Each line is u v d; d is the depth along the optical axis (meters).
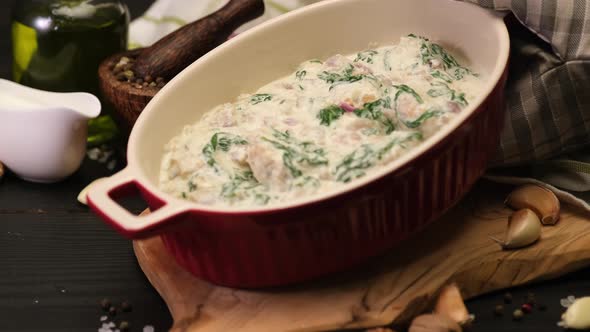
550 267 0.94
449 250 0.95
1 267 0.98
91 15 1.10
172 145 0.96
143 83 1.07
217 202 0.90
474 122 0.90
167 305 0.94
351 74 0.99
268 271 0.90
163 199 0.87
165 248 0.96
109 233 1.02
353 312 0.90
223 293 0.93
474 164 0.94
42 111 1.03
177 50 1.07
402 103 0.92
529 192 0.98
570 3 0.97
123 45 1.13
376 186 0.86
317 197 0.85
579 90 0.98
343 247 0.89
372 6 1.04
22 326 0.93
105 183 0.88
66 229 1.02
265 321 0.90
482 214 0.98
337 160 0.90
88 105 1.06
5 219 1.03
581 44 0.97
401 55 1.01
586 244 0.94
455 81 0.98
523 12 0.98
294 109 0.96
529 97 0.99
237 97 1.02
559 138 1.00
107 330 0.93
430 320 0.89
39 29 1.09
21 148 1.05
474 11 1.00
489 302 0.94
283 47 1.03
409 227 0.91
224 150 0.93
